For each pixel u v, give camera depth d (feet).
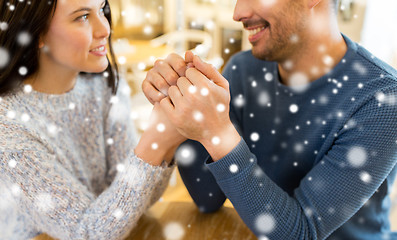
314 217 1.79
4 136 1.74
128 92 2.54
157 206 2.19
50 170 1.80
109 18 2.27
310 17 1.91
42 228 1.93
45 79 2.08
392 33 5.52
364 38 5.72
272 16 1.91
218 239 1.91
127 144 2.52
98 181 2.49
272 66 2.32
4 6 1.79
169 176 2.04
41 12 1.77
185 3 8.71
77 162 2.25
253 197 1.73
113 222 1.77
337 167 1.82
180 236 1.93
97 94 2.41
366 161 1.77
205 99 1.57
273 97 2.31
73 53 1.92
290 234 1.78
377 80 1.85
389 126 1.77
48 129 2.06
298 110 2.17
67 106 2.21
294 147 2.21
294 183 2.26
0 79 1.89
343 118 1.90
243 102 2.43
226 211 2.16
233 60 2.62
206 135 1.67
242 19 2.02
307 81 2.15
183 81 1.62
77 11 1.81
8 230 2.11
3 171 1.73
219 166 1.70
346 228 2.08
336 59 2.06
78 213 1.78
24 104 1.97
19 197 1.83
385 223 2.17
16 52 1.86
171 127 1.74
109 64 2.39
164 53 6.18
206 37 7.25
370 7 5.55
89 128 2.38
